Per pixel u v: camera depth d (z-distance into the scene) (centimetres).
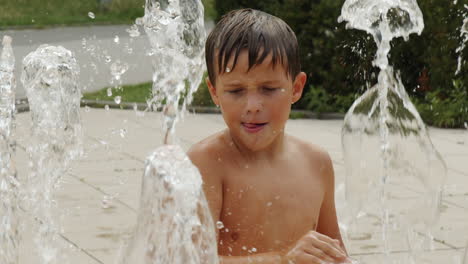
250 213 296
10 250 373
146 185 245
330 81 1208
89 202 605
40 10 2430
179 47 351
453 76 1145
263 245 298
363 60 1074
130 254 249
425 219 531
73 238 504
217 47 285
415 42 1161
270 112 284
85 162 771
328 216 326
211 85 299
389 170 538
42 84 424
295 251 276
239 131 285
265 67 280
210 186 290
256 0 1255
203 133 977
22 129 920
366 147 539
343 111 1184
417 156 534
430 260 475
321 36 1207
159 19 351
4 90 399
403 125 545
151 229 245
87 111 1123
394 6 416
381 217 525
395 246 489
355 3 418
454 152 882
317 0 1221
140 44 1838
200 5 347
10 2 2502
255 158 300
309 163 315
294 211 304
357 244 489
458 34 1142
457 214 590
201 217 246
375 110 550
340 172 741
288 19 1219
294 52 292
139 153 830
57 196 620
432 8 1155
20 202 444
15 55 1622
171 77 351
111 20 2366
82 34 2044
